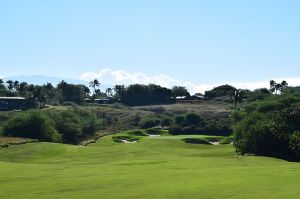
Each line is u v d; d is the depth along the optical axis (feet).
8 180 123.24
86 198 93.04
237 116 320.91
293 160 244.01
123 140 395.75
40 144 279.28
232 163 155.84
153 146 310.65
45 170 148.05
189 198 86.84
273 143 253.85
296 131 242.37
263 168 126.62
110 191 98.68
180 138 360.28
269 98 313.53
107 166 156.76
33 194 99.96
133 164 161.89
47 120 379.76
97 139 419.74
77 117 442.91
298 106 268.82
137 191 96.68
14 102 642.22
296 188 89.20
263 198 82.23
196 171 126.62
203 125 478.18
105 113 608.60
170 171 130.21
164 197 89.10
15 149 260.83
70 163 194.18
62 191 102.17
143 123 544.21
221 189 92.58
